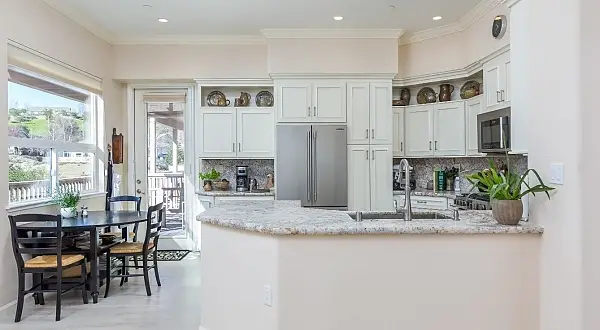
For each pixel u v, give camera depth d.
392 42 5.80
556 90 2.47
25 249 3.63
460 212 3.23
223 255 3.02
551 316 2.50
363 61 5.80
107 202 5.48
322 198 5.74
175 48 6.11
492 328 2.56
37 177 4.47
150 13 5.05
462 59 5.51
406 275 2.56
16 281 4.01
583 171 2.30
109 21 5.32
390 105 5.87
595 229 2.29
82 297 4.21
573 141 2.34
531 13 2.70
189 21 5.37
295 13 5.09
